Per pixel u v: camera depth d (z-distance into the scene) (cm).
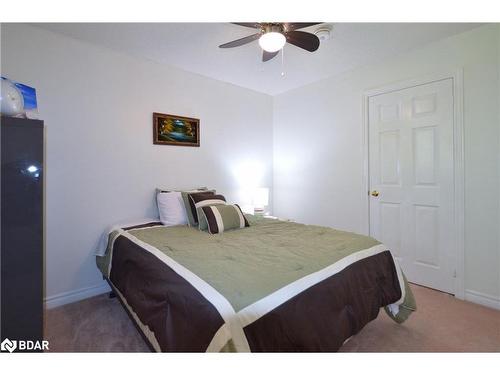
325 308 118
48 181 208
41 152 125
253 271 124
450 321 186
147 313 125
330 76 310
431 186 237
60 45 211
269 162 384
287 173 370
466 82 214
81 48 221
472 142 212
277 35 167
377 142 273
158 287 125
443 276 231
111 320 191
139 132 256
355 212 294
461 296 220
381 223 272
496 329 176
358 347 158
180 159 288
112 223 241
